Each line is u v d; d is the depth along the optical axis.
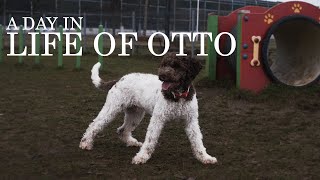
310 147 6.60
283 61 13.32
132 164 5.54
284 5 11.34
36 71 15.54
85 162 5.63
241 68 11.16
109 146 6.42
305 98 10.20
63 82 12.94
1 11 39.97
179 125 7.62
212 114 8.88
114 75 14.96
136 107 6.16
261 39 11.23
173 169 5.40
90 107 9.31
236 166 5.62
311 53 12.07
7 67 16.53
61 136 6.94
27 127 7.49
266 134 7.35
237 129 7.70
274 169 5.55
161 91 5.38
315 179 5.20
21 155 5.91
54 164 5.53
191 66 5.23
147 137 5.54
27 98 10.25
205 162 5.60
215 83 12.48
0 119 8.05
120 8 42.78
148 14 38.69
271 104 9.95
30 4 40.72
